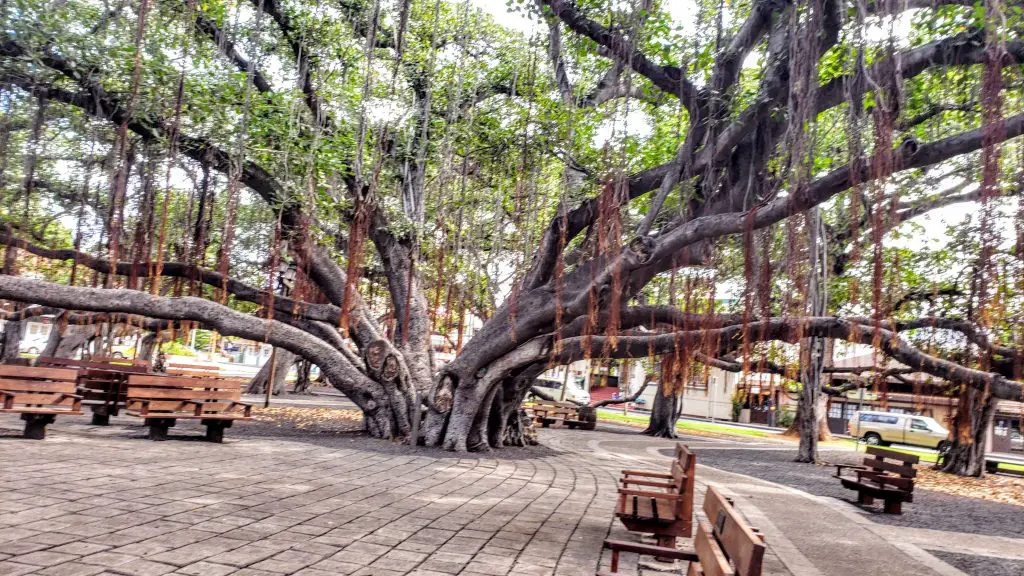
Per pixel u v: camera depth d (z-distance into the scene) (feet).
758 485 44.55
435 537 20.98
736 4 44.75
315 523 21.43
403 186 60.54
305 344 51.19
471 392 48.34
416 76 59.67
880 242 30.45
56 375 34.83
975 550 28.78
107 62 45.78
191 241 52.44
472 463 41.93
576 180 54.90
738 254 46.55
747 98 40.96
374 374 52.08
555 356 47.60
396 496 27.71
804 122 33.81
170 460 31.73
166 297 45.68
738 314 42.01
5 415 43.70
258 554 17.39
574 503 29.71
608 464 48.47
